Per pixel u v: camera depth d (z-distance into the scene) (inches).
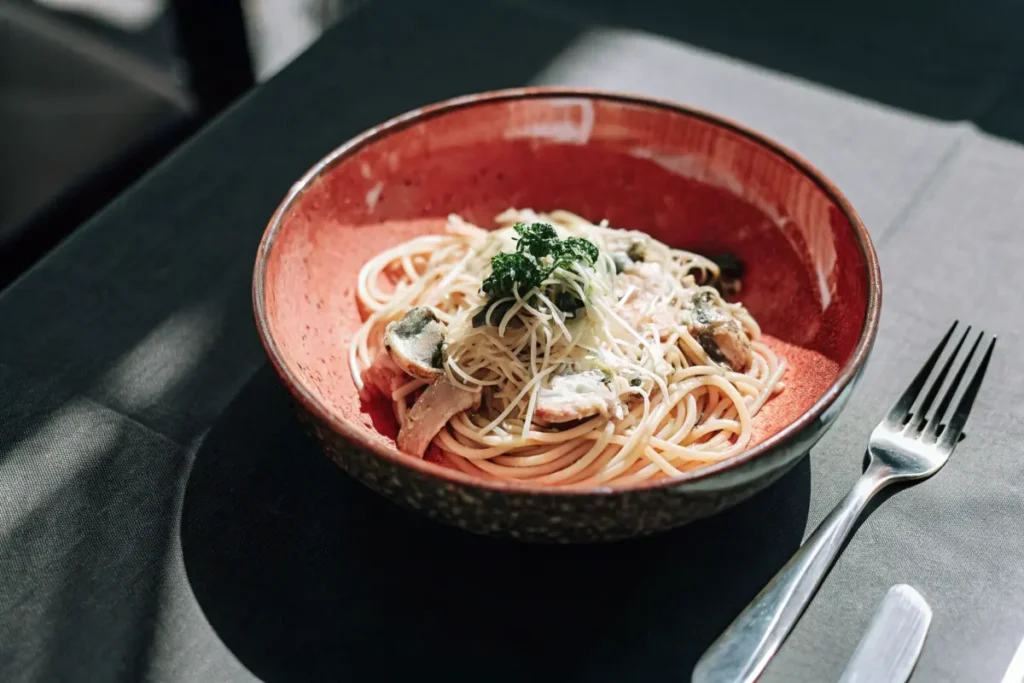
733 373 23.7
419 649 19.9
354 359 23.7
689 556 21.0
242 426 23.0
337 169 24.0
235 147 29.0
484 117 25.3
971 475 22.1
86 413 23.1
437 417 22.5
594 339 23.2
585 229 25.5
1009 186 27.8
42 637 20.1
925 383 23.3
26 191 33.9
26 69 35.4
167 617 20.2
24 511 21.6
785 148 23.9
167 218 27.1
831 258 23.0
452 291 24.5
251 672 19.6
